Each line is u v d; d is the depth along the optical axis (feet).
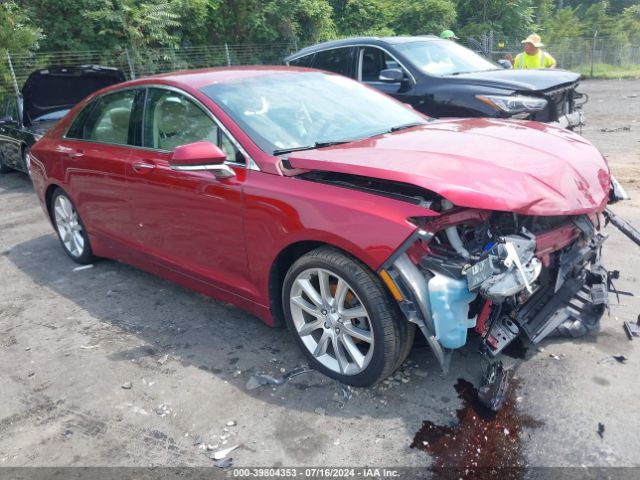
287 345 11.62
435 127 12.14
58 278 16.28
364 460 8.29
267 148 10.86
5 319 13.84
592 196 9.56
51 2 56.70
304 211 9.63
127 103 13.97
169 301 14.19
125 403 10.06
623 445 8.19
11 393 10.63
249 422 9.31
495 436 8.56
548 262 9.59
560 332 10.78
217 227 11.37
